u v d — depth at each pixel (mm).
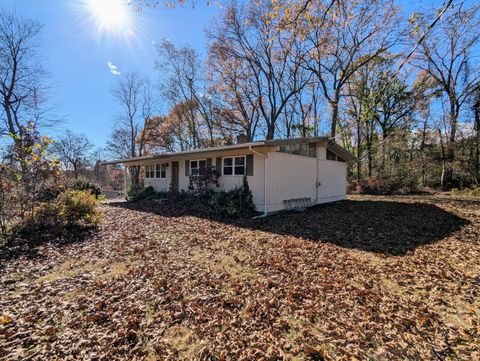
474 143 17422
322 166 12758
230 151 10172
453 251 5129
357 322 2709
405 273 4000
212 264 4391
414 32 4770
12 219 6020
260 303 3072
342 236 6348
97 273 4059
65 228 6629
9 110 16953
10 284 3707
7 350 2301
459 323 2717
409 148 21094
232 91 22859
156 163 16344
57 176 6758
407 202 12531
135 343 2420
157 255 4891
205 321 2746
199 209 10180
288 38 13414
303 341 2422
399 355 2240
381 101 19203
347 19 11305
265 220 8406
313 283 3609
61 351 2305
